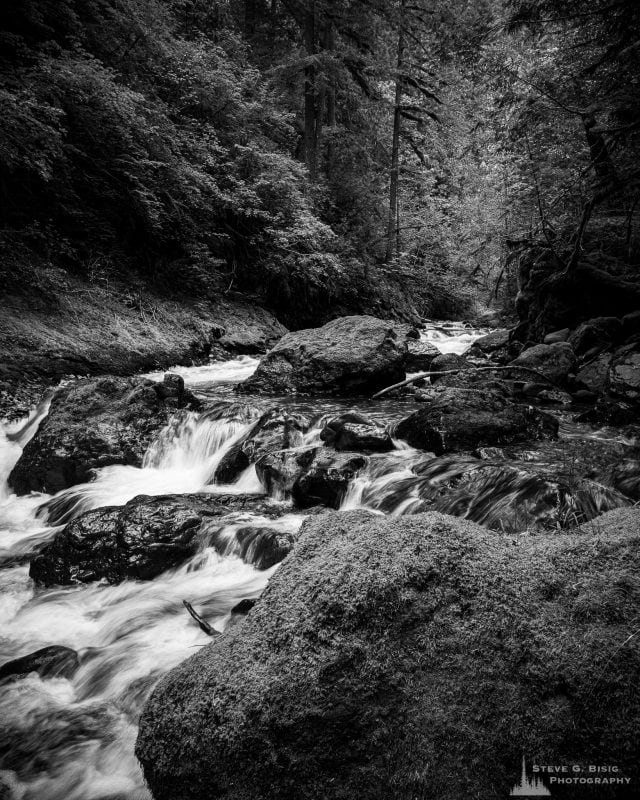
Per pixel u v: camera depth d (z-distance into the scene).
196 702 2.32
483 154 20.34
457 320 31.48
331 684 2.18
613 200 13.08
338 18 22.30
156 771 2.29
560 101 12.47
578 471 5.45
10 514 6.56
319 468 5.77
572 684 2.01
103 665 3.67
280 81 22.45
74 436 7.43
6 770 2.95
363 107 26.03
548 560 2.46
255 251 19.47
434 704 2.10
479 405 6.90
